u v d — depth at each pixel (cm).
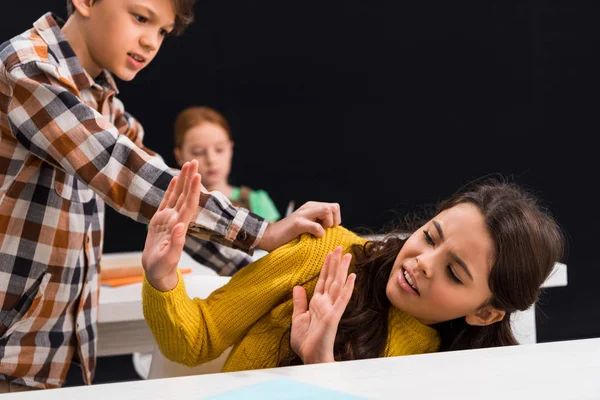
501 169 429
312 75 413
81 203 146
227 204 124
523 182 431
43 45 136
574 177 429
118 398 68
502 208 121
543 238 122
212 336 125
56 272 144
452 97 423
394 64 418
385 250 130
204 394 69
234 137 409
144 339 200
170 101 398
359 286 130
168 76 395
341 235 134
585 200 429
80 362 155
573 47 424
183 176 103
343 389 70
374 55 416
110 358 372
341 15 411
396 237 133
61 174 140
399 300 123
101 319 185
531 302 124
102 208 159
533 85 425
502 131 428
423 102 423
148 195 122
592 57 425
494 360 77
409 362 77
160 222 104
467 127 426
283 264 128
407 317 129
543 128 429
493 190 127
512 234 119
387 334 128
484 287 121
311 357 108
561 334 402
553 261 125
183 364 128
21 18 366
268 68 408
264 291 126
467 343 133
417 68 420
